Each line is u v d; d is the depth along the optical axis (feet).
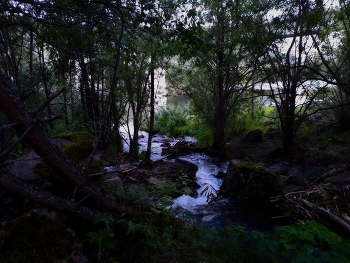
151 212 11.36
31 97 19.74
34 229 8.11
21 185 7.88
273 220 16.38
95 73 24.52
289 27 20.56
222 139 32.40
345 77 19.36
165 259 9.61
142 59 22.88
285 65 21.89
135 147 29.48
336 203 15.60
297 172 21.91
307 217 14.92
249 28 21.16
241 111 34.96
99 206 10.58
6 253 7.47
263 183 18.19
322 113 33.37
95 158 12.50
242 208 17.98
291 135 26.30
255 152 30.48
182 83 31.42
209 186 22.71
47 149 8.41
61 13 9.99
